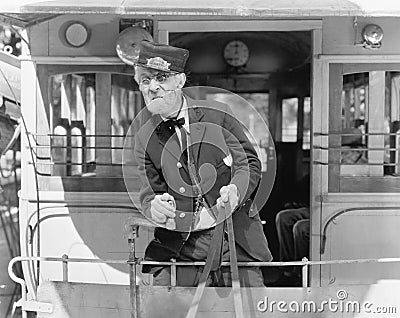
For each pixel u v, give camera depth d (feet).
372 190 16.55
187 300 12.43
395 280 16.47
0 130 17.15
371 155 16.61
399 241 16.53
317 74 16.53
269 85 28.25
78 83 17.20
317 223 16.58
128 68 16.51
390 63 16.40
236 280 11.68
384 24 16.29
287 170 25.89
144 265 12.85
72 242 16.51
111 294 12.83
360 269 16.53
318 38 16.46
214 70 28.14
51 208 16.53
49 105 16.61
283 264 12.25
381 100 16.52
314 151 16.58
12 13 12.78
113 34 16.39
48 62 16.47
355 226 16.55
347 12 12.51
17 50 21.56
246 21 16.57
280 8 12.53
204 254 12.22
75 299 12.97
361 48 16.40
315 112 16.58
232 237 11.63
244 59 27.89
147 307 12.48
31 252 16.48
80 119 17.25
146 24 16.42
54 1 12.79
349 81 18.11
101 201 16.47
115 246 16.44
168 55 11.89
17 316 19.04
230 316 12.50
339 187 16.57
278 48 27.81
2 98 16.85
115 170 16.55
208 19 16.49
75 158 17.17
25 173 16.57
